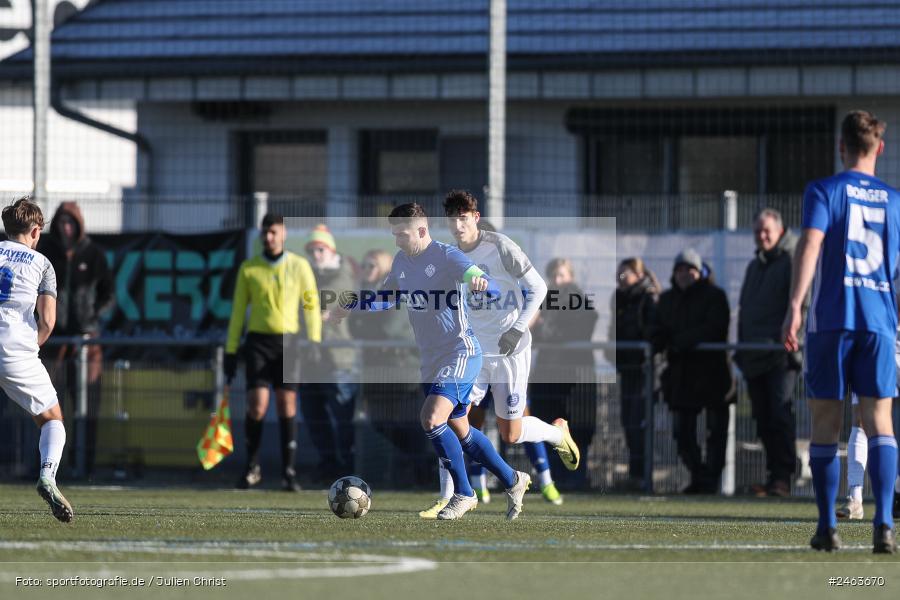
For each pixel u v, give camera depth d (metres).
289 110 71.62
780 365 44.97
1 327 28.81
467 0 69.81
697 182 67.62
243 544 23.34
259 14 70.44
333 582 18.25
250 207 55.84
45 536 24.44
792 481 46.31
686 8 66.62
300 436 48.41
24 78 70.81
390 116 70.69
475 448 31.06
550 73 65.56
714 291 46.31
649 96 65.19
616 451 46.91
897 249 24.23
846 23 64.81
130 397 50.16
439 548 23.02
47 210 52.31
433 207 56.84
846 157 24.53
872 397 23.92
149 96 69.12
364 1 70.62
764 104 66.00
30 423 50.22
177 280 53.31
